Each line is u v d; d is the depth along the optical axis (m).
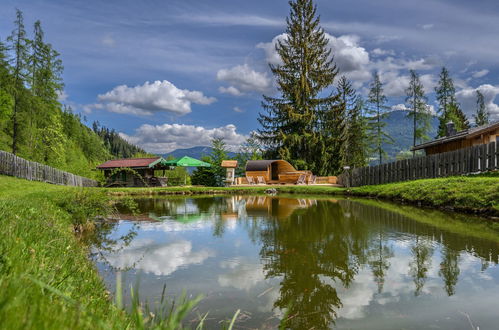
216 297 3.45
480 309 3.05
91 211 8.30
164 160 30.05
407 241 6.05
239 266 4.61
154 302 3.24
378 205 13.16
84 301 1.89
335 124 35.69
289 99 36.59
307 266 4.57
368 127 36.53
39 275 1.74
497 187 9.49
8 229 2.57
